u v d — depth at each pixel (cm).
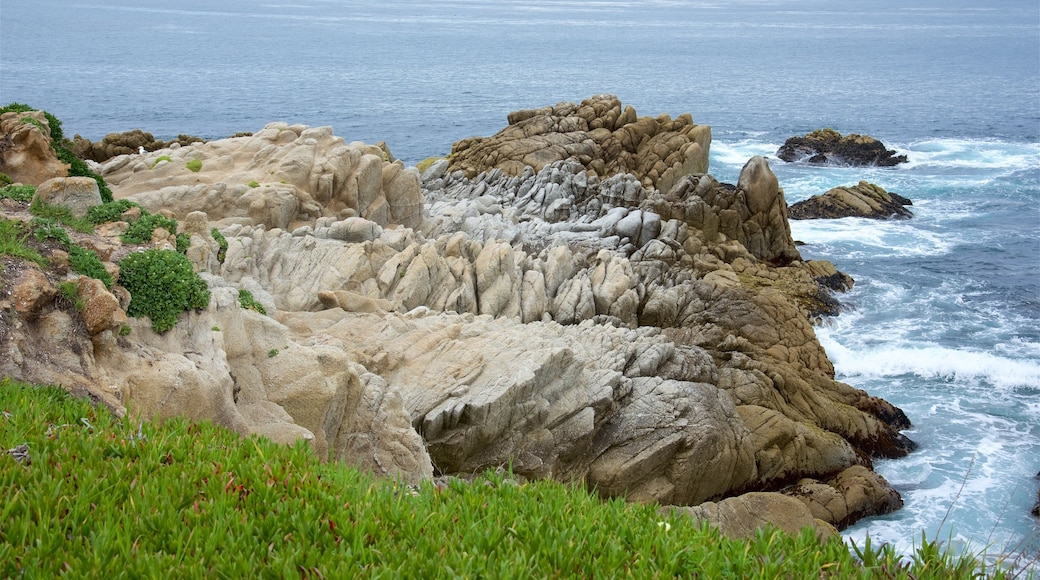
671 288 3631
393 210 3831
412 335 2438
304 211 3494
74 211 1959
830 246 5294
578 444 2431
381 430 1911
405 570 914
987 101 13550
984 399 3444
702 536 1058
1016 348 3881
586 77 16738
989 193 6856
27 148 2688
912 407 3369
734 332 3484
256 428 1664
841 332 3988
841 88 15425
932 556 1025
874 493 2691
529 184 4856
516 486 1200
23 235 1617
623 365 2831
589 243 3931
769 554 1012
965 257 5191
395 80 15550
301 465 1160
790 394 3131
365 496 1075
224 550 909
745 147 9119
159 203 3284
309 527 973
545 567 948
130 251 1845
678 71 18212
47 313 1470
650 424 2569
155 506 988
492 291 3173
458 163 5300
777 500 2273
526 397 2323
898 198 6319
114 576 849
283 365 1797
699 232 4366
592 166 5203
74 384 1400
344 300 2720
